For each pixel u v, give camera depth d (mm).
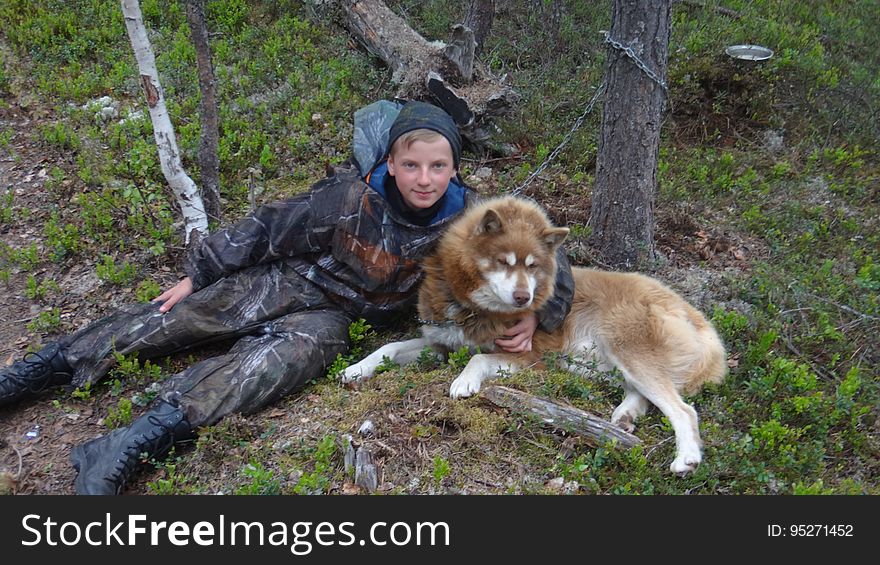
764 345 4488
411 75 7164
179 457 3760
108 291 5051
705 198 6621
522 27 9445
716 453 3699
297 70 7758
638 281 4465
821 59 8734
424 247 4414
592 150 7023
